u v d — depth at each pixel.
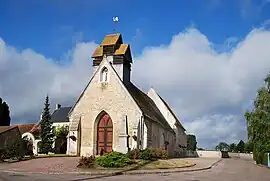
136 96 38.69
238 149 83.69
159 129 40.88
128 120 34.47
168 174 21.70
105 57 36.88
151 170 22.95
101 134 35.75
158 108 50.88
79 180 16.72
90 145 35.56
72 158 30.80
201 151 65.00
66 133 47.38
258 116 34.81
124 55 38.12
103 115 36.06
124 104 35.00
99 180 16.95
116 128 34.81
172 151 48.59
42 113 49.22
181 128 55.28
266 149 34.91
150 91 52.06
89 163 24.03
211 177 20.77
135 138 33.53
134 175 20.52
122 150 33.53
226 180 19.38
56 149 47.09
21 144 35.84
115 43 38.50
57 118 57.78
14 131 47.50
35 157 30.58
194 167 27.77
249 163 43.12
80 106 36.75
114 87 35.81
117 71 37.91
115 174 20.61
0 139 44.91
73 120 36.53
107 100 35.78
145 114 34.94
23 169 22.36
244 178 21.22
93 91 36.62
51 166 24.11
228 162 43.16
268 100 34.09
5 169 22.30
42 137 47.62
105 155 25.25
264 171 28.62
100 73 36.78
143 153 28.05
